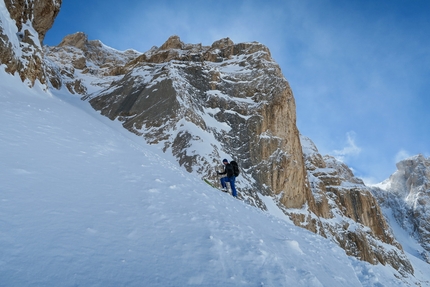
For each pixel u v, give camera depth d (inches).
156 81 1450.5
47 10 968.9
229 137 1323.8
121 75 2723.9
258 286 107.0
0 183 128.6
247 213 273.6
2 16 743.1
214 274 106.8
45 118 358.9
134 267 97.1
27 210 113.3
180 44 2844.5
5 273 75.2
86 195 152.3
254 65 1759.4
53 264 85.5
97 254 98.3
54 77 1879.9
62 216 118.1
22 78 744.3
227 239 147.6
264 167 1270.9
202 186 339.6
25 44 813.2
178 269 103.5
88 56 3314.5
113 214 137.6
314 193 1818.4
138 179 223.9
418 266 2322.8
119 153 318.3
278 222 296.5
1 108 315.6
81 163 214.4
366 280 201.6
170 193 213.3
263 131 1391.5
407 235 4402.1
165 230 136.6
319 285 131.0
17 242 90.4
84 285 81.0
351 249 1596.9
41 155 197.0
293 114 1589.6
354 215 2148.1
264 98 1539.1
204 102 1480.1
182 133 1091.9
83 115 677.3
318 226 1323.8
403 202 5049.2
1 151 174.4
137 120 1214.3
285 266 139.7
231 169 468.4
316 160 2504.9
